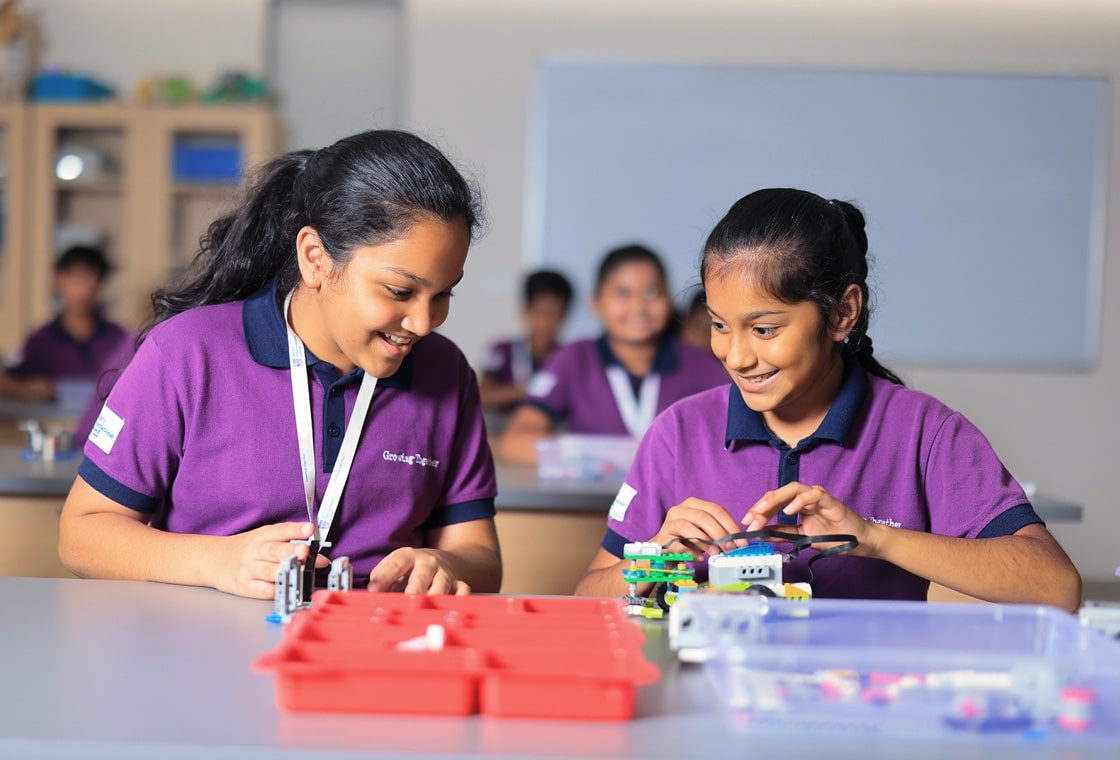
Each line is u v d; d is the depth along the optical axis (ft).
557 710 2.77
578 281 17.52
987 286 17.30
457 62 17.48
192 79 17.99
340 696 2.78
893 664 2.92
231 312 5.02
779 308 4.29
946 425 4.90
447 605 3.68
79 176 17.22
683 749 2.58
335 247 4.34
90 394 15.11
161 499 4.99
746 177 17.40
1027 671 2.78
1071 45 17.22
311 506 4.88
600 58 17.39
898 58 17.28
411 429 5.08
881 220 17.33
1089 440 17.39
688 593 3.60
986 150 17.29
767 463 4.91
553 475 8.99
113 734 2.61
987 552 4.35
